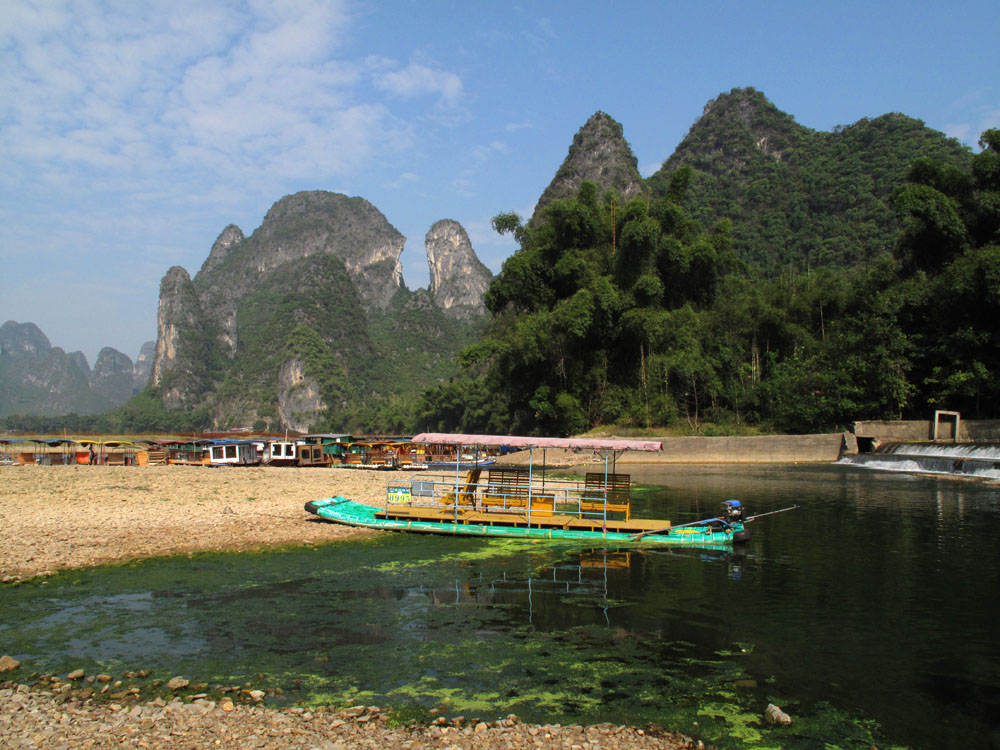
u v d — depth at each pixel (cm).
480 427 9262
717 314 5119
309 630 1020
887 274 4450
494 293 5622
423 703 768
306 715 727
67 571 1345
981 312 3750
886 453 3694
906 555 1523
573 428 4859
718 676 855
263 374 17575
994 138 4119
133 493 2338
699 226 5691
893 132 10450
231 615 1087
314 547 1592
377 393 17738
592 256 5341
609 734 694
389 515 1819
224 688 800
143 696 777
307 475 3278
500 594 1223
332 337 18500
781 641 980
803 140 12188
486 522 1750
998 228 4009
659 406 4775
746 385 4847
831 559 1495
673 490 2767
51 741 655
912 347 4000
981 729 716
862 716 745
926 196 4044
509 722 714
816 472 3472
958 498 2388
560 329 4869
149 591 1220
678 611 1122
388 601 1177
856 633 1012
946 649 946
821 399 4222
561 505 2081
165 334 19400
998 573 1359
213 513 1955
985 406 3831
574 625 1052
